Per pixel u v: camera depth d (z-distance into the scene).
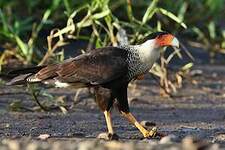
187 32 19.67
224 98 15.96
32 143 11.05
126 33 16.12
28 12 18.25
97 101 12.16
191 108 14.88
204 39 19.64
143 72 12.30
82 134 12.11
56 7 17.42
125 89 12.23
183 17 19.03
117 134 12.25
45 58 15.30
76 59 12.13
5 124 12.92
